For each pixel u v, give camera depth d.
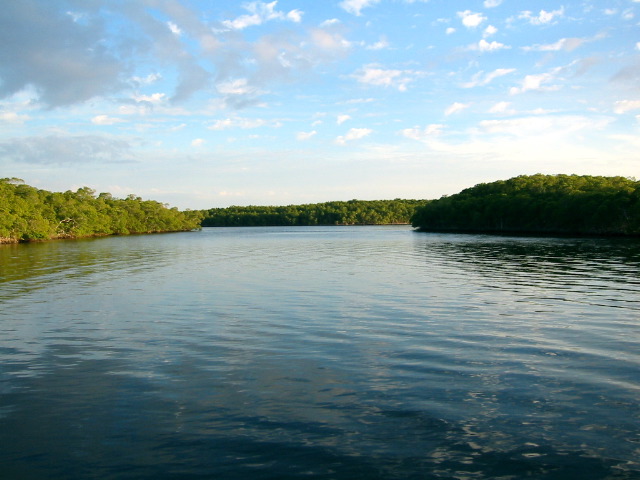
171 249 80.12
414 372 13.79
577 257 51.75
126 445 9.71
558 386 12.55
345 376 13.51
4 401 11.94
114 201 188.25
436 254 60.12
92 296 28.53
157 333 18.86
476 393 12.15
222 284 33.53
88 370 14.27
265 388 12.66
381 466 8.89
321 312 22.67
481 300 25.58
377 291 29.12
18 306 25.28
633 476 8.51
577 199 117.25
